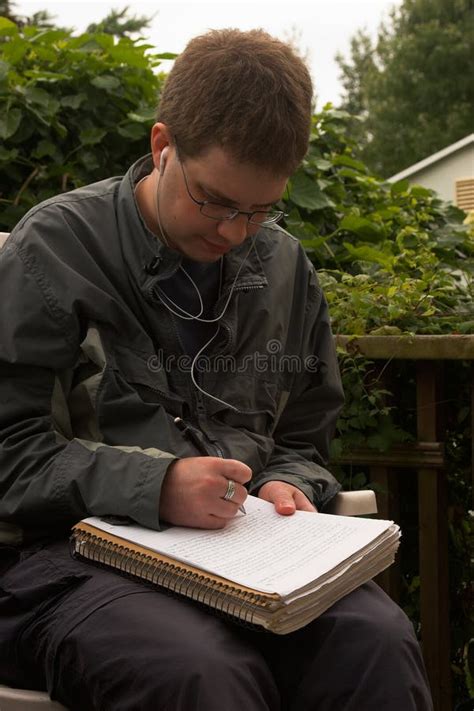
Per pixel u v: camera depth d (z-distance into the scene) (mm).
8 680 1312
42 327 1441
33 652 1275
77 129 2939
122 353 1499
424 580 2158
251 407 1633
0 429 1450
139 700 1146
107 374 1464
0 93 2803
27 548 1441
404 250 2709
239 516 1438
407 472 2311
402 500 2314
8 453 1411
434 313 2279
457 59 24750
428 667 2156
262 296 1683
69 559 1368
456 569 2320
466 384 2260
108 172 2979
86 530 1319
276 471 1645
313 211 3062
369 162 24844
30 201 2855
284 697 1316
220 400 1593
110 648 1185
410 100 25281
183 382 1562
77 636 1211
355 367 2115
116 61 2988
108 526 1318
